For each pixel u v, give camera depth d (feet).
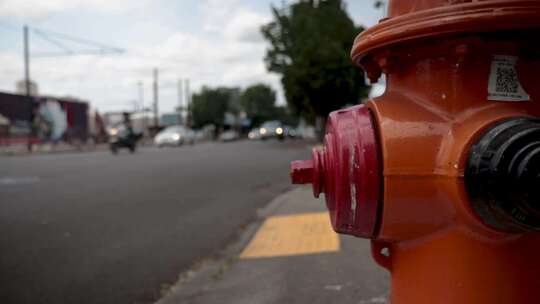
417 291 3.69
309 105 82.79
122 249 15.02
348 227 3.76
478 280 3.39
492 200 2.91
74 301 10.84
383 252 4.39
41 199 24.97
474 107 3.35
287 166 41.39
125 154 71.46
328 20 82.58
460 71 3.38
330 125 3.92
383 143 3.47
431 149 3.37
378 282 10.00
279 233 15.67
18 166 47.80
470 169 3.07
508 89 3.34
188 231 17.34
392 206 3.47
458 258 3.44
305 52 78.07
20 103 107.55
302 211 19.36
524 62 3.35
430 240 3.58
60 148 106.63
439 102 3.46
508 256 3.39
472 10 3.05
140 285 11.73
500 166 2.84
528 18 2.97
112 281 12.06
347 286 9.90
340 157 3.60
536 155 2.73
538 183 2.68
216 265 12.86
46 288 11.63
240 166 42.75
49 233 17.24
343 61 75.61
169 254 14.35
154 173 37.93
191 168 41.81
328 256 12.12
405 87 3.70
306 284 10.23
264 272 11.41
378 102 3.76
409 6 3.73
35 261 13.83
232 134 176.14
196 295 10.42
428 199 3.40
